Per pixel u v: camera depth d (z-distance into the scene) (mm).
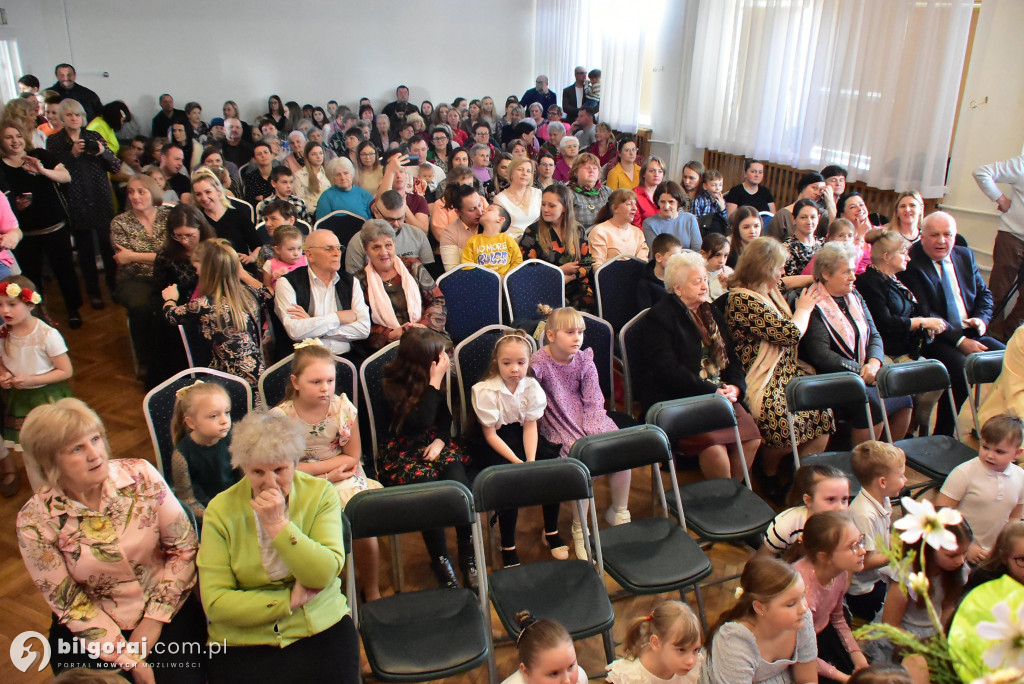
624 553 2475
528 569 2387
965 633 1156
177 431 2457
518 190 5145
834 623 2283
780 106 6898
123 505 1972
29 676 2342
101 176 5543
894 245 3852
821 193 5211
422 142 7629
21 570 2887
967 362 3432
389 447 2887
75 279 5348
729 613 2010
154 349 4113
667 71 8562
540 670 1814
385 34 11445
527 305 4211
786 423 3354
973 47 5203
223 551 1959
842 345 3594
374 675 2059
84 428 1864
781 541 2480
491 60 12180
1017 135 5012
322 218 4902
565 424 3115
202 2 10305
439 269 4996
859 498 2564
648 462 2715
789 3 6668
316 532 2006
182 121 9984
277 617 1952
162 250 3932
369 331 3604
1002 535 2074
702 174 6051
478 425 3051
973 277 4219
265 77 10961
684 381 3271
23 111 5012
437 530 2775
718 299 3732
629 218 4676
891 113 5707
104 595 1987
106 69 10016
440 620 2164
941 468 3090
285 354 3721
